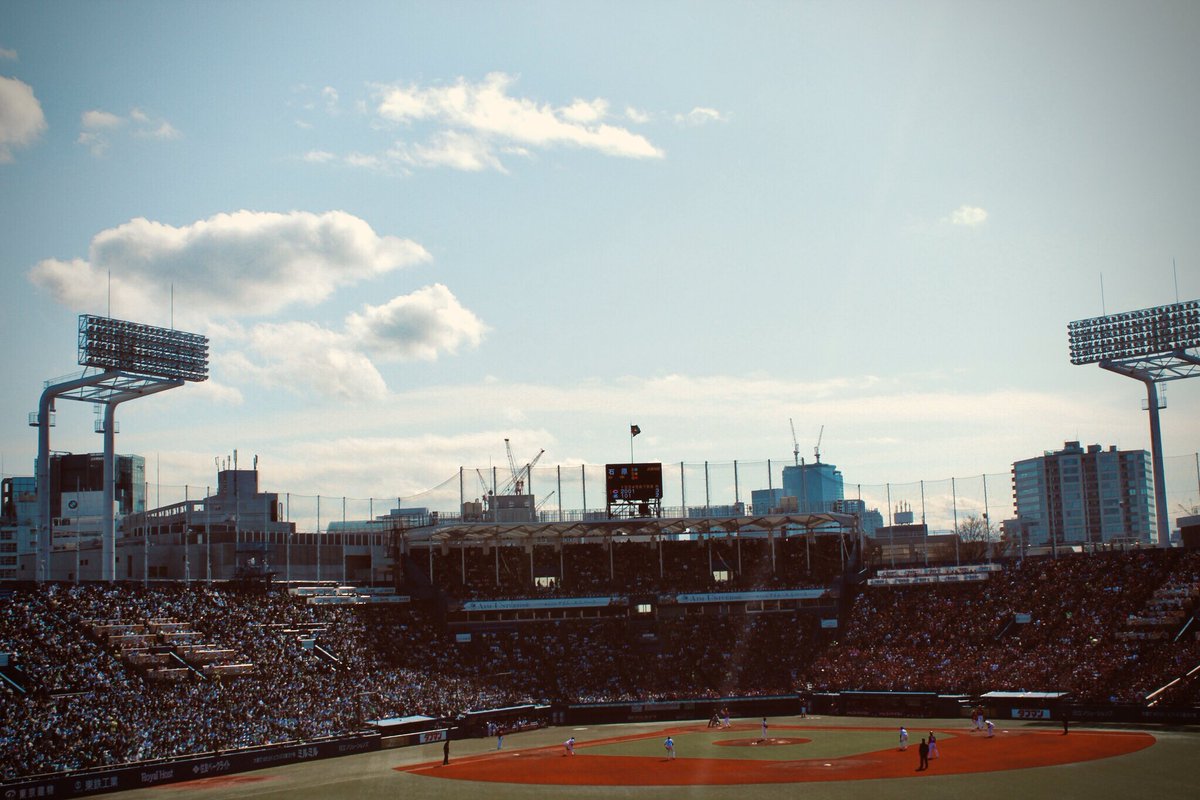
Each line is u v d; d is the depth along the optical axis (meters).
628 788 88.06
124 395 145.00
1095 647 133.75
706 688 147.75
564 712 139.25
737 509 181.88
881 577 165.88
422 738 120.00
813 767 95.19
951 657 143.38
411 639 151.38
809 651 155.62
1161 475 161.75
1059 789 80.19
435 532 162.50
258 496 196.12
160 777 94.31
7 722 97.00
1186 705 112.38
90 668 111.75
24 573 192.38
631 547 177.25
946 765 92.75
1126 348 160.38
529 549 170.12
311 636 140.62
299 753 106.56
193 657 122.50
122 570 177.00
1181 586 138.75
